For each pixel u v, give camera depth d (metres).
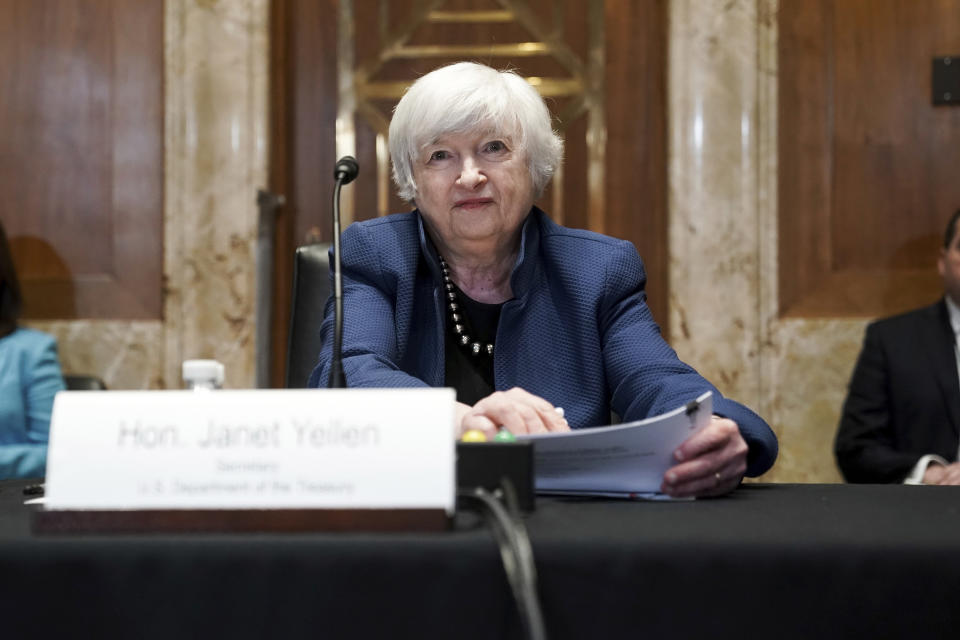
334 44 9.90
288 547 2.15
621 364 4.18
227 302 9.55
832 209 9.48
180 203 9.61
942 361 8.34
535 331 4.43
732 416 3.40
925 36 9.48
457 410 3.37
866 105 9.50
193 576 2.14
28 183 9.76
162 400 2.32
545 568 2.17
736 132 9.41
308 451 2.28
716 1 9.45
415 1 9.91
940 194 9.46
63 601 2.14
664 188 9.70
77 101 9.74
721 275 9.41
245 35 9.60
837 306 9.45
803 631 2.20
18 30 9.79
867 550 2.20
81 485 2.28
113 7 9.71
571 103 9.86
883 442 8.35
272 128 9.73
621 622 2.18
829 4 9.51
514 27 9.89
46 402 7.60
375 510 2.24
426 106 4.26
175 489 2.27
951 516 2.54
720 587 2.18
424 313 4.50
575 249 4.55
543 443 3.06
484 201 4.30
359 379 3.73
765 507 2.79
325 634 2.14
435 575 2.14
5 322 7.85
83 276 9.70
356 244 4.54
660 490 3.12
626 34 9.82
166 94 9.65
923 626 2.19
